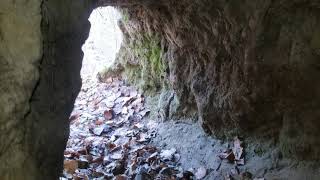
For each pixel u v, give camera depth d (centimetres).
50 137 191
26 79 147
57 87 197
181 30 350
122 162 373
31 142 165
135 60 471
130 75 490
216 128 358
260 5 259
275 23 270
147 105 451
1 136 136
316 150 286
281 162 308
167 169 354
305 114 285
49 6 174
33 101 170
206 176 339
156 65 431
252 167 321
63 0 185
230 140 347
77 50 214
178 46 376
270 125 316
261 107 309
